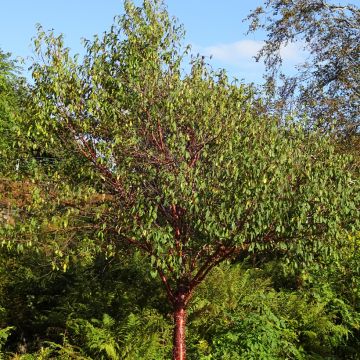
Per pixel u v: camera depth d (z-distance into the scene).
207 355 7.86
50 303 10.55
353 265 9.65
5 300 10.48
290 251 7.01
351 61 18.66
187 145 6.90
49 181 6.98
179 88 6.81
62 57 6.89
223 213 6.28
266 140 6.65
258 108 7.22
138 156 6.67
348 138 15.74
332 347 8.88
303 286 10.09
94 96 6.62
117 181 6.71
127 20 7.37
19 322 10.38
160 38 7.31
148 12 7.37
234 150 6.50
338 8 18.91
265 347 7.57
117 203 6.86
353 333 9.12
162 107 6.82
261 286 9.81
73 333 8.97
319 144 6.93
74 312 9.41
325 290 9.59
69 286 10.20
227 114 6.80
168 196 6.45
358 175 7.33
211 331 8.54
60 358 8.05
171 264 6.64
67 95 6.79
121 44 7.31
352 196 6.93
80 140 6.84
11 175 7.11
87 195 6.84
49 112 6.71
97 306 9.55
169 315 9.23
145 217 6.61
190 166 6.61
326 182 6.74
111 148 6.56
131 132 6.71
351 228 6.90
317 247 6.77
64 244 7.08
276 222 6.59
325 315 9.09
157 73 6.96
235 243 6.59
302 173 6.59
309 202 6.62
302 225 6.62
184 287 7.41
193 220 6.62
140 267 9.88
